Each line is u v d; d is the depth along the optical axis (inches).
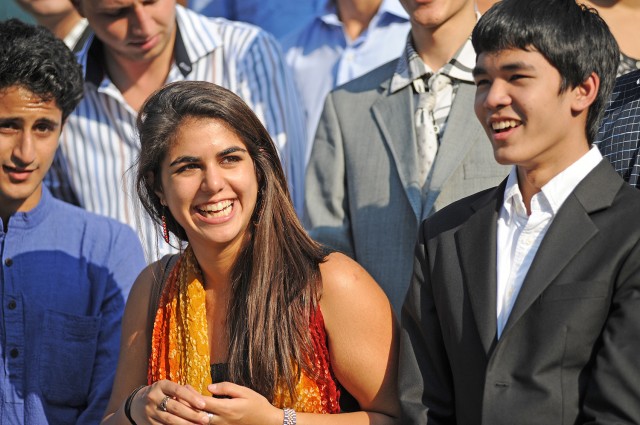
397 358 218.4
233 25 340.2
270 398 212.1
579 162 188.2
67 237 270.8
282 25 398.9
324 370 215.0
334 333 216.5
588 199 183.8
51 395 256.2
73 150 320.8
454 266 194.9
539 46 183.0
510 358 180.7
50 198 273.0
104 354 264.8
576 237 181.0
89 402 260.1
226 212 213.5
